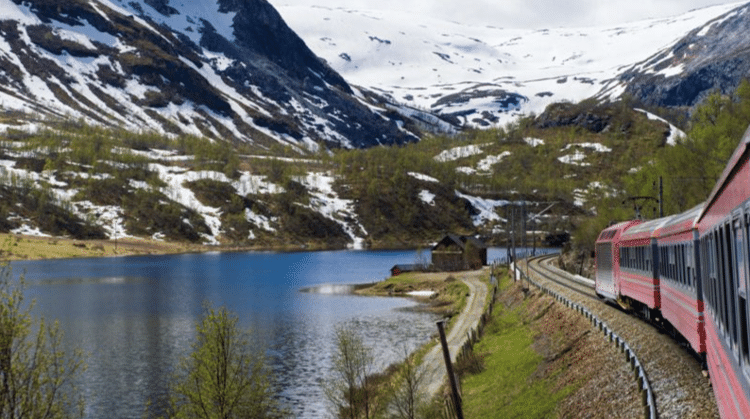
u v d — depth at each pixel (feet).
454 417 139.44
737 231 40.04
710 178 283.38
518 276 356.38
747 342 37.60
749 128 33.91
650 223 127.24
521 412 126.31
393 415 150.92
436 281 464.65
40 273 571.28
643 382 90.48
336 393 186.39
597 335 140.46
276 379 215.31
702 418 72.49
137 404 191.42
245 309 376.07
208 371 128.26
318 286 495.00
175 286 488.44
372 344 269.64
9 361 86.58
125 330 306.76
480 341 221.66
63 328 309.01
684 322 87.15
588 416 101.24
